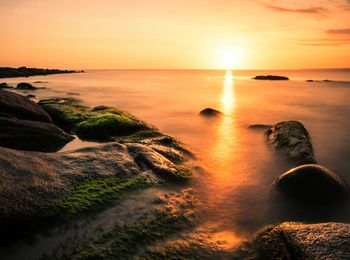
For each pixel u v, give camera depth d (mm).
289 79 99188
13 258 6160
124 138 14969
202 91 50156
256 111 28047
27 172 8164
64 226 7039
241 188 10062
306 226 6352
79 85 61906
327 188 8773
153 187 9156
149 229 7145
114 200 8133
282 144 14102
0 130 13312
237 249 6715
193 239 7023
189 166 11508
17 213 6930
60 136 14703
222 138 17078
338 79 98875
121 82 76250
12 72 102688
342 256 5352
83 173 9070
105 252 6309
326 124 22109
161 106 30422
